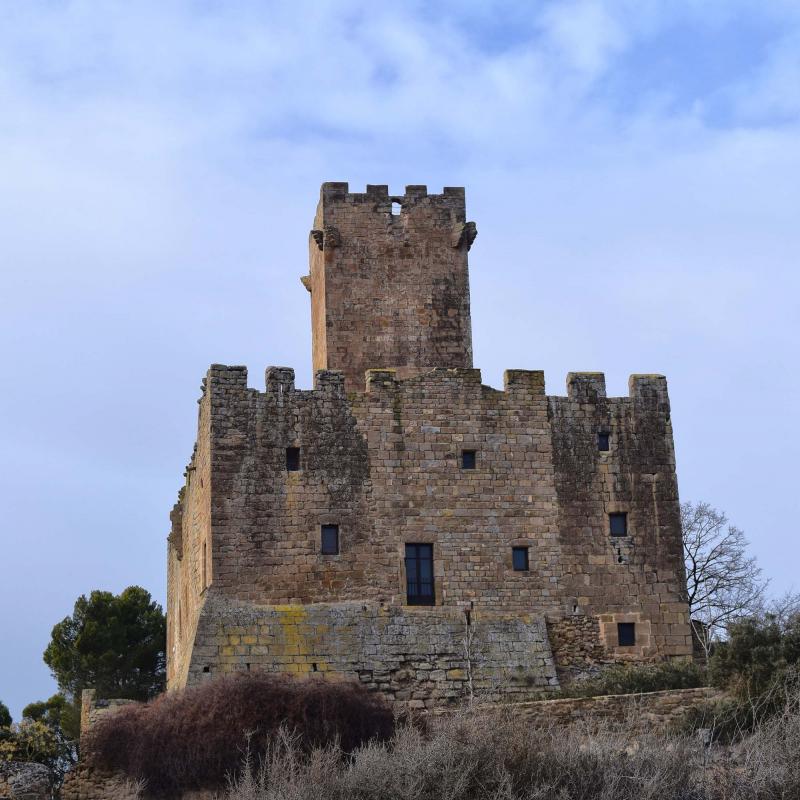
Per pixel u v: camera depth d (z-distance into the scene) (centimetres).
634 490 6006
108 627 8300
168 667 7562
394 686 5588
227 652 5506
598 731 4688
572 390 6066
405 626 5672
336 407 5850
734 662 5103
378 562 5731
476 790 4003
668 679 5434
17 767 5144
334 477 5781
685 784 4047
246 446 5747
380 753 4225
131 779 4941
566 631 5806
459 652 5669
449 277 6444
